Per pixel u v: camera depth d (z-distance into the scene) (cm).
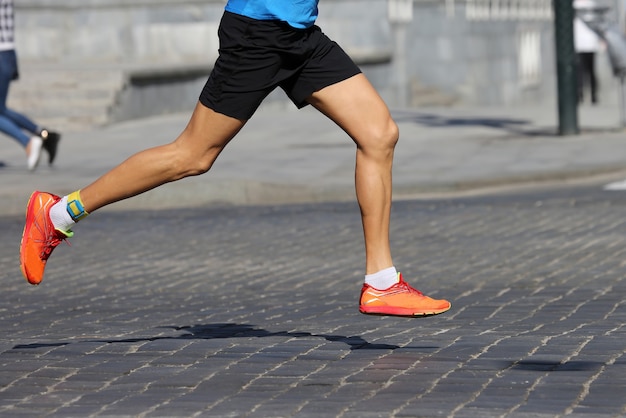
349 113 848
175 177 853
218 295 1256
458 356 880
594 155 2548
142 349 940
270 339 976
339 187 2188
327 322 1065
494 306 1127
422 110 3969
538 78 5328
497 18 4888
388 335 983
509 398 754
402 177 2300
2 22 2350
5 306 1206
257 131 3200
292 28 826
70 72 3512
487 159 2548
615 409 722
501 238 1603
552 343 923
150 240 1697
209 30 4397
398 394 771
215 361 885
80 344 970
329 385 800
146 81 3631
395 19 4481
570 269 1340
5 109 2380
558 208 1869
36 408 761
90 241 1700
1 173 2377
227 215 1936
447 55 4591
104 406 761
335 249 1574
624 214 1777
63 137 3148
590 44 4631
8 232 1814
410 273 1361
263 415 728
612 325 1003
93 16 4428
